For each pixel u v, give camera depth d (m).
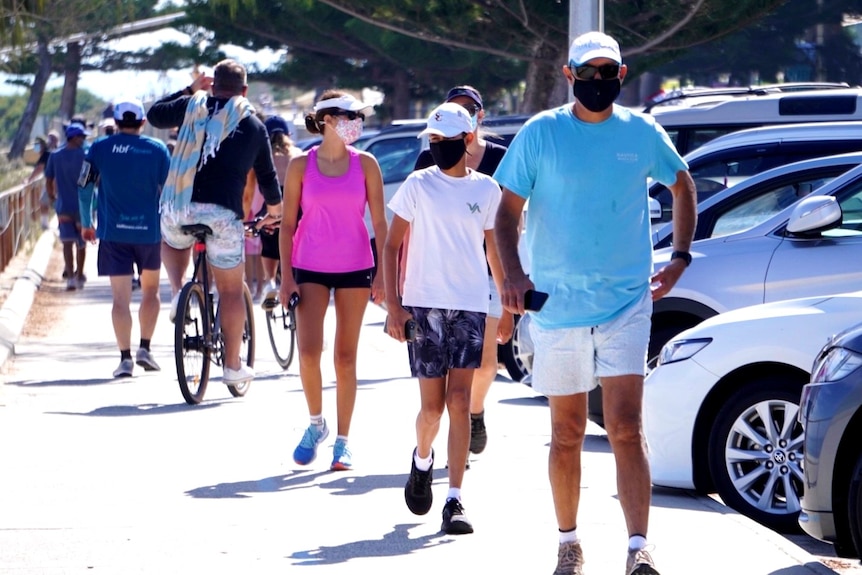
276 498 20.92
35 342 40.91
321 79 115.75
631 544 15.18
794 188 28.08
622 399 15.52
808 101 38.97
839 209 24.36
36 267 62.16
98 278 63.88
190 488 21.53
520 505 20.53
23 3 48.09
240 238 29.25
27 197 74.75
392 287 19.64
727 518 19.97
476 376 22.81
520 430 26.56
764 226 26.88
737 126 39.19
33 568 17.05
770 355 20.97
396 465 23.41
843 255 25.67
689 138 39.41
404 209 19.30
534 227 15.87
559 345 15.73
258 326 44.25
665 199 32.84
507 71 100.38
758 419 21.27
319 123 22.48
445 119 19.11
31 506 20.19
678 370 21.81
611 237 15.54
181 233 29.23
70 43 136.00
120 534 18.72
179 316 28.72
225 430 26.36
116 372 33.41
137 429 26.36
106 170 32.84
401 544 18.38
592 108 15.44
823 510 17.94
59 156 56.75
